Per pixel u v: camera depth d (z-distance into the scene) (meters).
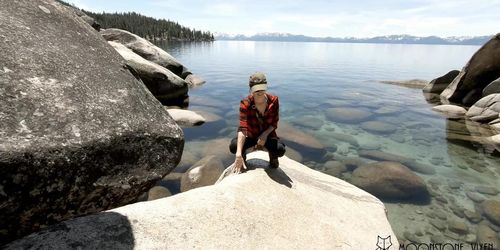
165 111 3.29
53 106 2.38
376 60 49.69
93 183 2.41
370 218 3.91
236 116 12.85
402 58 57.19
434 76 28.34
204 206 2.99
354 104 15.72
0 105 2.12
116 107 2.79
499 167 8.08
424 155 8.91
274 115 3.87
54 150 2.16
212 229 2.76
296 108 14.57
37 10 3.23
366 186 6.81
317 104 15.52
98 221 2.46
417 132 11.10
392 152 9.15
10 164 1.92
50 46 2.88
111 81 3.03
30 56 2.61
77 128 2.38
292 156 8.35
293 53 67.19
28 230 2.20
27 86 2.36
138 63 13.91
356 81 23.78
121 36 19.02
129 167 2.65
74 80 2.72
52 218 2.30
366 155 8.80
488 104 12.62
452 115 13.64
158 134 2.90
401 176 6.82
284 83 21.98
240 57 48.72
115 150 2.54
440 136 10.64
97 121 2.54
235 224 2.91
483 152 9.16
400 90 20.16
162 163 2.90
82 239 2.27
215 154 8.21
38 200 2.13
